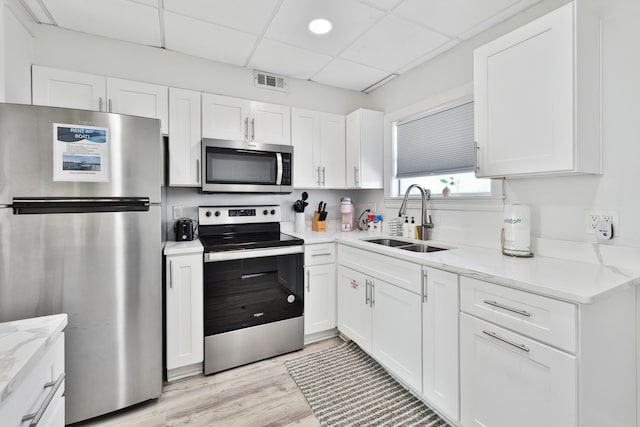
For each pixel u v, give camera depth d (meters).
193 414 1.60
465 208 2.08
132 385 1.59
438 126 2.37
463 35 2.03
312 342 2.43
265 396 1.74
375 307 2.02
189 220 2.28
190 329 1.90
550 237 1.61
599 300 1.00
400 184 2.83
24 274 1.35
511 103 1.47
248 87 2.56
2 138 1.30
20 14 1.70
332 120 2.83
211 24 1.92
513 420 1.18
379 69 2.57
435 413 1.58
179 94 2.15
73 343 1.44
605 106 1.35
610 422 1.11
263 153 2.40
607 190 1.37
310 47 2.21
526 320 1.13
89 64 2.03
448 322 1.47
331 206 3.16
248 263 2.09
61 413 1.02
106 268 1.50
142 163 1.58
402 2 1.69
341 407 1.64
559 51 1.28
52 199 1.38
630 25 1.28
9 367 0.72
